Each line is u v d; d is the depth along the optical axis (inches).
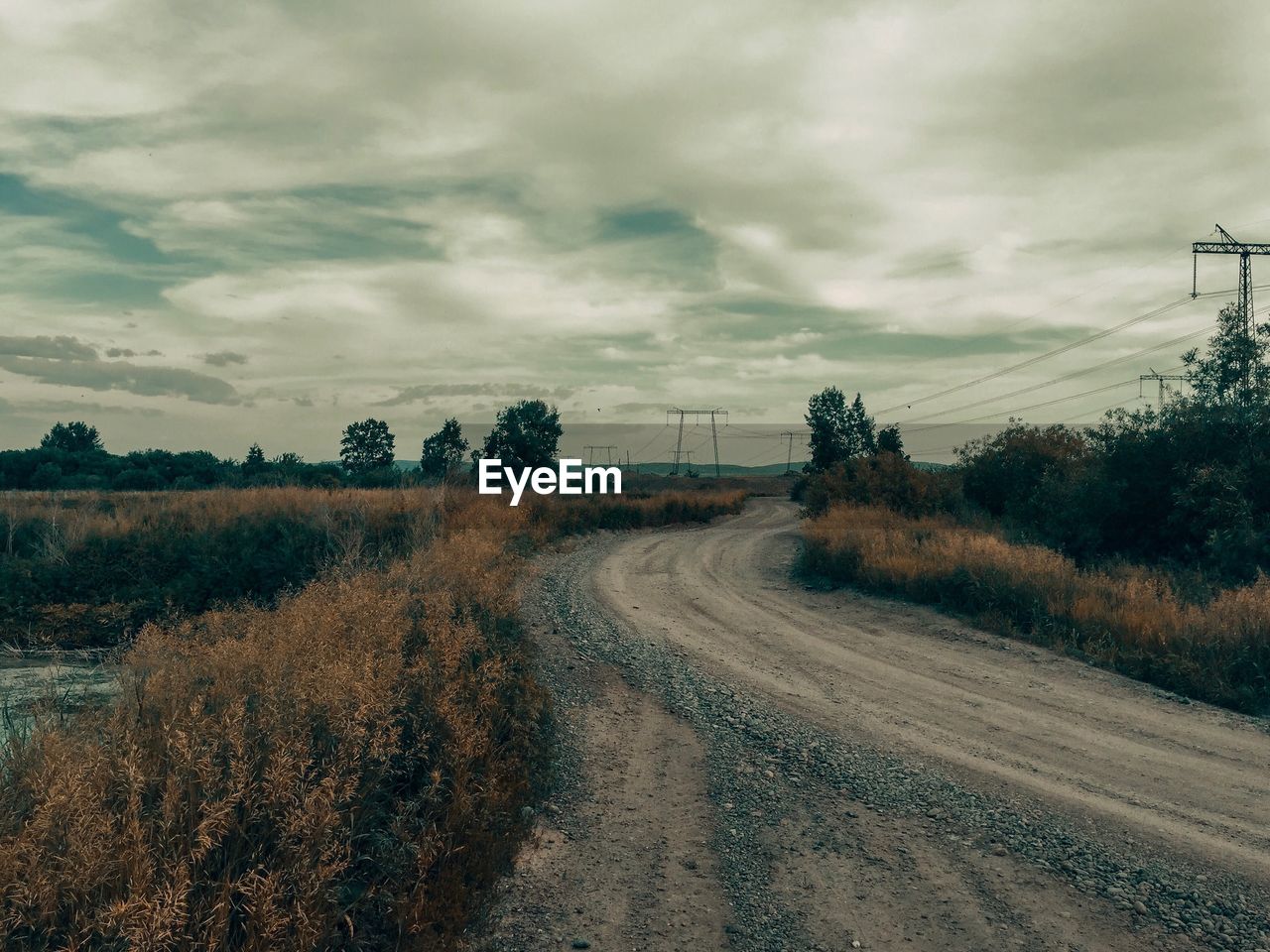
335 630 265.7
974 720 343.6
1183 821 237.8
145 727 173.6
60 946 117.6
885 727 332.5
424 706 231.6
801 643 508.4
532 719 292.0
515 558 745.0
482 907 170.9
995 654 466.3
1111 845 220.5
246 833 151.5
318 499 789.9
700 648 485.7
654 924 176.7
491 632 385.4
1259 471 633.0
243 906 129.8
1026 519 928.3
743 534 1370.6
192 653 232.1
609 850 215.0
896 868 206.7
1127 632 462.9
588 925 174.9
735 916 181.3
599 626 529.0
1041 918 181.3
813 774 275.0
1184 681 390.3
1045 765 288.0
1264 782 271.4
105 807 144.3
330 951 144.1
